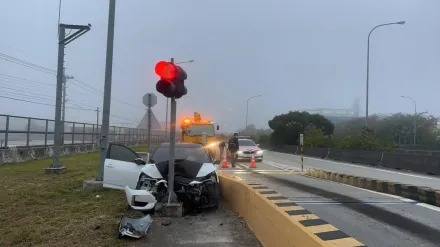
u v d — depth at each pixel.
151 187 8.14
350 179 13.38
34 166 16.84
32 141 21.17
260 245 5.85
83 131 30.19
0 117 17.98
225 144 27.28
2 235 6.18
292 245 4.53
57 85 14.85
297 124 50.62
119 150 9.61
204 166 8.52
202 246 5.79
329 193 11.07
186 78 8.16
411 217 7.87
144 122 17.14
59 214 7.62
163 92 7.82
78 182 11.90
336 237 4.11
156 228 6.77
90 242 5.80
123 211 7.81
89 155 25.28
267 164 24.30
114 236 6.14
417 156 20.61
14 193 9.87
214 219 7.53
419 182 15.48
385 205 9.20
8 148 18.52
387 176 18.02
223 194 9.90
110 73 11.43
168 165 8.45
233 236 6.33
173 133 7.96
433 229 6.89
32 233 6.22
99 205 8.44
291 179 15.17
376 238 6.30
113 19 11.62
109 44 11.55
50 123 23.52
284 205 5.83
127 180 9.18
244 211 7.50
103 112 11.20
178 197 8.13
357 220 7.56
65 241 5.83
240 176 16.11
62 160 20.75
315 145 38.91
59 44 14.89
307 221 4.77
